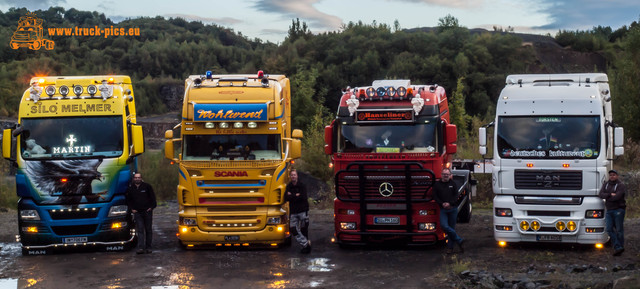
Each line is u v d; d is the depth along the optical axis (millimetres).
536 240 13484
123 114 14727
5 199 25719
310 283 11461
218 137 14555
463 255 13453
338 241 14539
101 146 14500
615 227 12984
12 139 14391
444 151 14234
